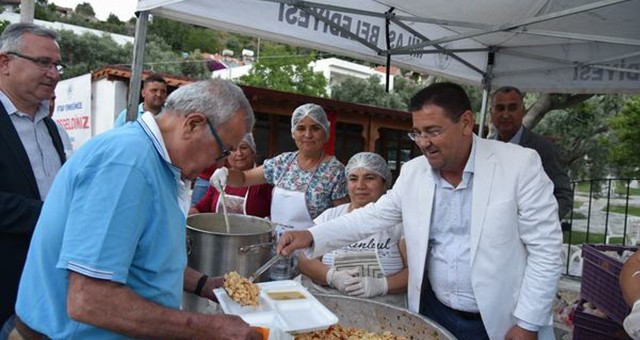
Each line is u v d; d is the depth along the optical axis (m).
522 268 1.53
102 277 0.91
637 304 1.25
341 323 1.53
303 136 2.41
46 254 1.03
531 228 1.49
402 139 8.72
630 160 7.34
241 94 1.13
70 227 0.94
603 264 2.14
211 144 1.09
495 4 2.54
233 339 1.00
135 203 0.97
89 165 0.97
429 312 1.73
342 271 1.83
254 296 1.33
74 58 18.86
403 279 1.80
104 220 0.93
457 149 1.49
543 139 2.93
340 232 1.74
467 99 1.49
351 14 2.90
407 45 3.23
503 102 2.93
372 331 1.51
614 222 6.92
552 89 3.83
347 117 7.31
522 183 1.50
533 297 1.46
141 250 1.02
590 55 3.54
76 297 0.92
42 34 1.88
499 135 3.04
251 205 2.71
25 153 1.81
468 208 1.57
